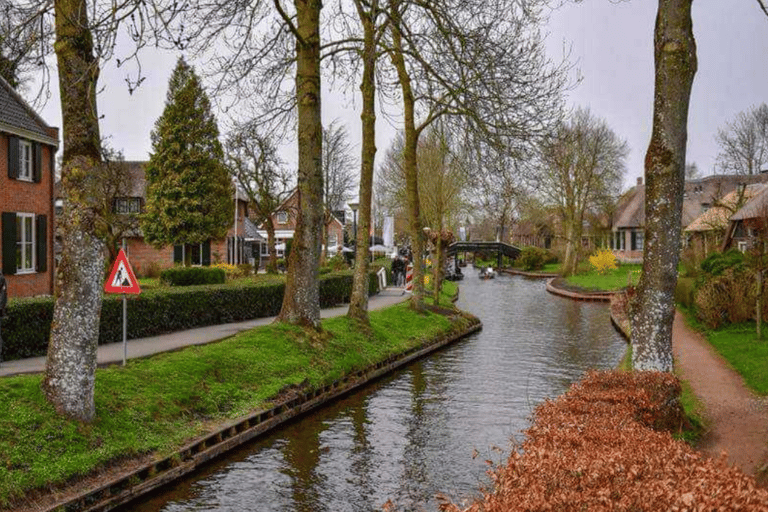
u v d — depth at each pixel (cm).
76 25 771
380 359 1602
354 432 1109
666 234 945
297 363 1348
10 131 2148
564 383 1491
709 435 925
